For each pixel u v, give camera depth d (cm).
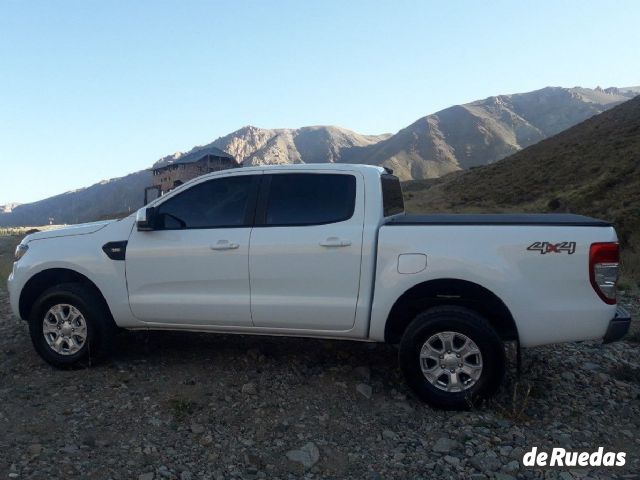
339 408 443
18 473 336
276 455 370
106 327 520
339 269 457
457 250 432
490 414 427
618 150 4512
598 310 417
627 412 443
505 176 6088
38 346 525
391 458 368
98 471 343
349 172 484
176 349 582
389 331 462
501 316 438
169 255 497
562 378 512
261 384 487
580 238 420
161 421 415
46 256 527
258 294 478
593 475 348
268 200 490
